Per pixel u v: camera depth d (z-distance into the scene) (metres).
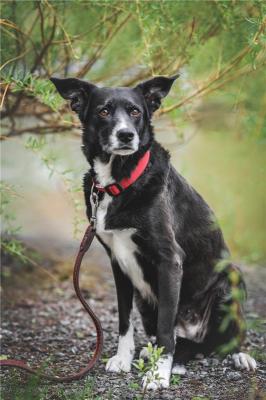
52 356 5.00
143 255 4.59
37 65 5.88
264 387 4.22
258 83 5.70
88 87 4.70
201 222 4.91
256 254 5.57
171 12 5.47
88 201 4.73
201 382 4.40
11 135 6.65
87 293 7.25
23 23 5.93
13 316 6.32
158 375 4.11
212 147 8.77
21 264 7.62
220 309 4.88
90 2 5.41
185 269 4.88
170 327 4.47
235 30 5.60
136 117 4.55
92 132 4.64
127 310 4.80
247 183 6.30
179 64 5.89
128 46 6.31
